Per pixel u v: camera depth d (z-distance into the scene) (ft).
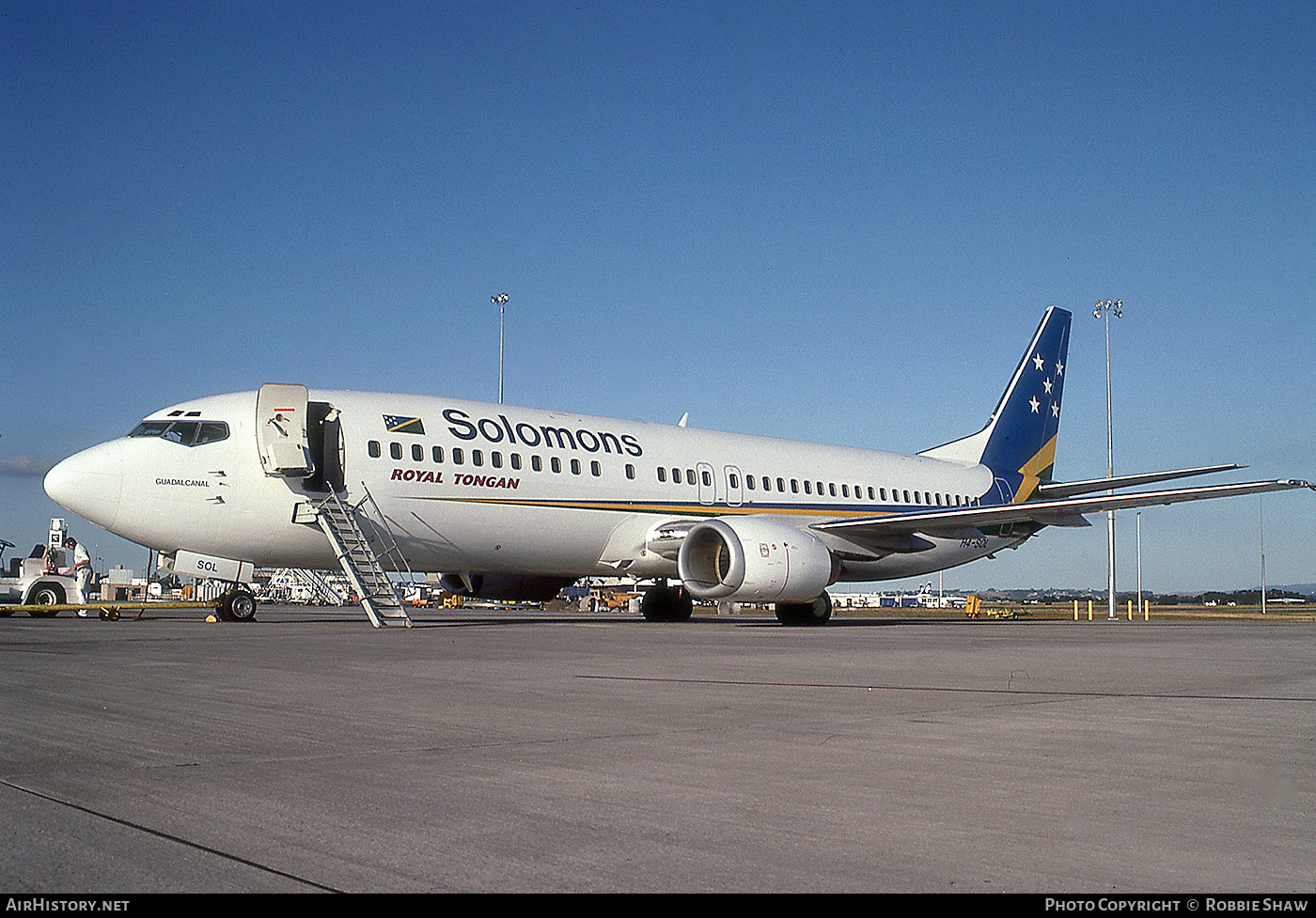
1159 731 27.35
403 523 75.10
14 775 20.71
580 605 245.45
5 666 41.22
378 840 16.22
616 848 15.92
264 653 48.16
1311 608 328.90
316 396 74.08
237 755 22.91
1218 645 65.51
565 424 85.10
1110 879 14.57
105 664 42.14
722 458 93.40
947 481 112.16
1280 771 21.99
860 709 31.12
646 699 32.96
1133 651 57.57
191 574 74.38
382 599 74.18
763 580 78.79
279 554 74.59
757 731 26.78
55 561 117.91
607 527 84.74
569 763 22.33
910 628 90.02
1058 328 125.70
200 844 15.94
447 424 77.92
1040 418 123.54
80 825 16.97
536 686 36.09
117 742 24.36
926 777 21.15
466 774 21.08
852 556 94.12
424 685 35.94
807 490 98.78
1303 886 14.29
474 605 245.65
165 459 69.97
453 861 15.21
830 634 72.69
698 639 64.34
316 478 72.84
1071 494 108.27
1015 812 18.29
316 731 26.18
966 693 35.32
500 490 78.74
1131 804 18.94
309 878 14.39
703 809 18.33
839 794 19.54
